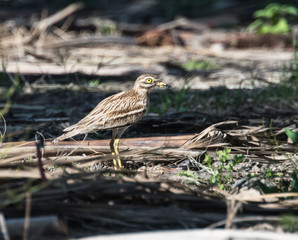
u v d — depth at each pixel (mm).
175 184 7867
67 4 33281
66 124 12805
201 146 10633
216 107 14008
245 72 19219
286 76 17203
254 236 6000
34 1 35062
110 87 17172
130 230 6801
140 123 12703
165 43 24594
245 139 10906
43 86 16641
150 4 33938
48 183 6949
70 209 6816
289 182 8969
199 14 31750
